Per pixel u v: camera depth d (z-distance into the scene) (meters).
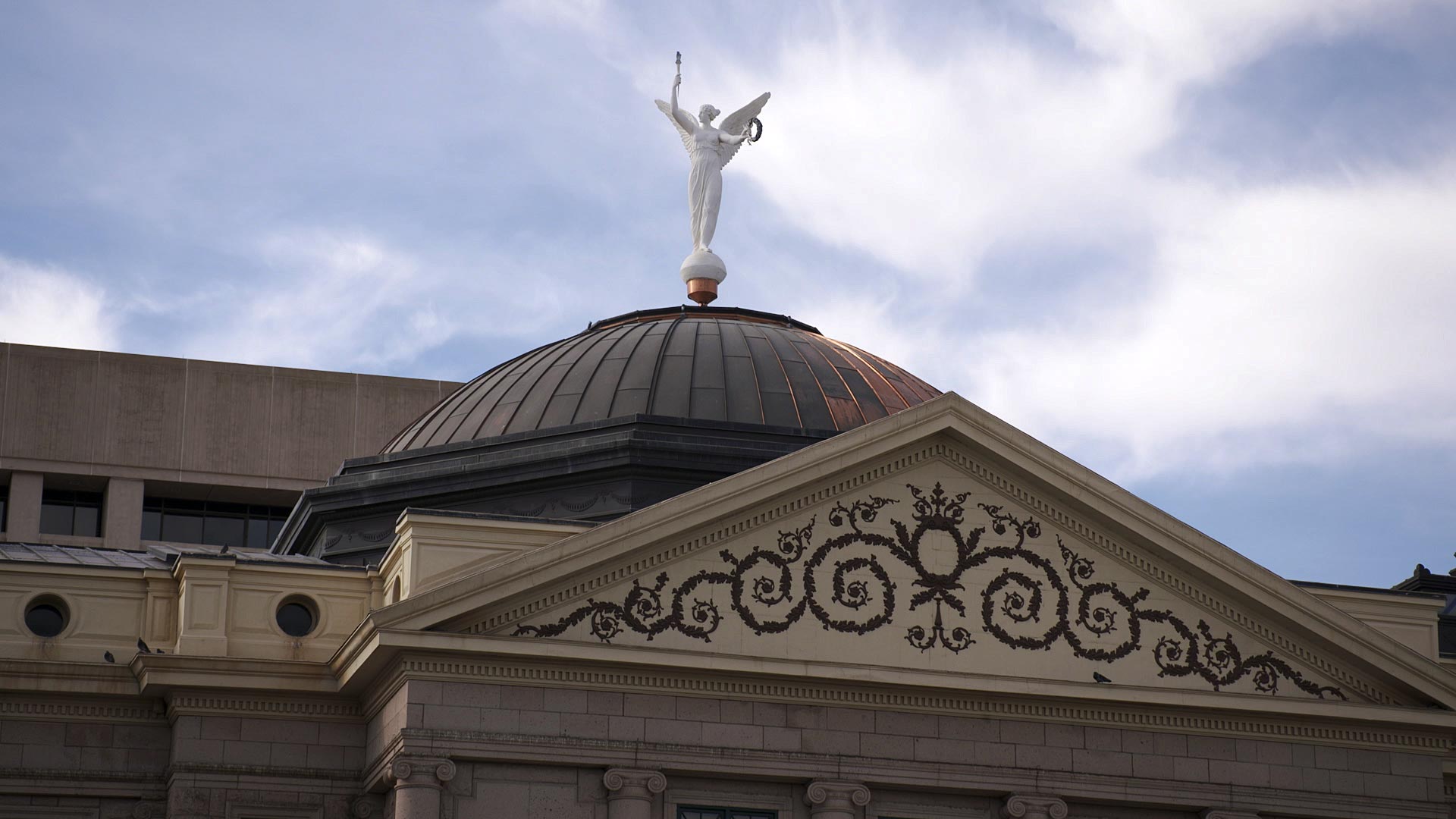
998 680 47.59
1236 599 49.88
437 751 44.66
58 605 49.16
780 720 46.84
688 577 46.75
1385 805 49.97
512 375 61.59
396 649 44.69
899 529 48.28
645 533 46.22
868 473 48.47
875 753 47.19
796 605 47.16
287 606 49.44
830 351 62.62
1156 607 49.47
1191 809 49.00
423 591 46.81
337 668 47.44
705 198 67.19
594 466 55.88
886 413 59.91
